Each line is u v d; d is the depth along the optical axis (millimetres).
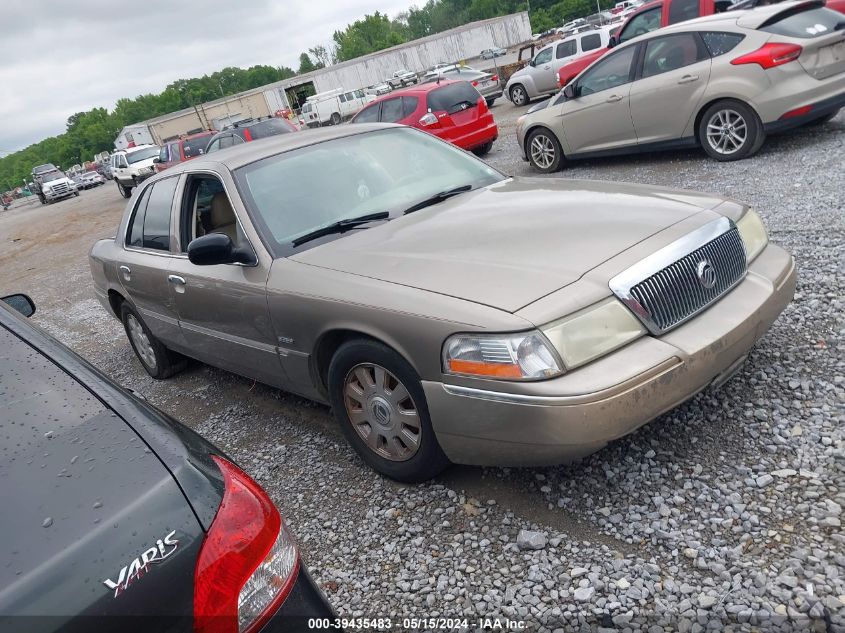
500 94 23438
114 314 5652
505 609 2367
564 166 10078
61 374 1848
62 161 152750
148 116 152125
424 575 2633
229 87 160000
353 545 2916
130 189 26609
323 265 3246
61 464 1518
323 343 3248
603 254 2742
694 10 12195
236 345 3885
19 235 23750
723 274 2930
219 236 3467
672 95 8211
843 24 7445
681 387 2578
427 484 3176
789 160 7375
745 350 2865
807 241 5039
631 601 2264
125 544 1312
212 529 1411
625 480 2859
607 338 2527
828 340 3574
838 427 2875
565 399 2387
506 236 3035
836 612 2057
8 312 2186
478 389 2551
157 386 5504
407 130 4504
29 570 1245
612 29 18078
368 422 3199
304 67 159250
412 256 3066
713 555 2369
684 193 3416
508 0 133000
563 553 2549
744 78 7516
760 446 2873
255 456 3908
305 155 4020
